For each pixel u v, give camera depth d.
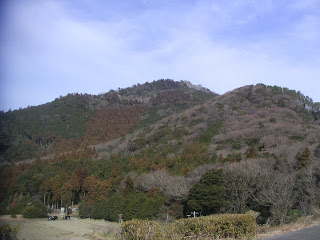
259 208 19.12
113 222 29.77
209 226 7.81
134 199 31.86
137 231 7.17
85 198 40.91
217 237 7.84
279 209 14.52
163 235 7.11
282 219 13.52
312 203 16.16
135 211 29.83
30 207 28.61
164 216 27.19
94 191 40.25
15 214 26.98
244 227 8.30
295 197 16.95
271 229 9.65
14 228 10.84
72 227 22.05
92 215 35.56
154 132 76.31
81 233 17.64
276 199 15.11
